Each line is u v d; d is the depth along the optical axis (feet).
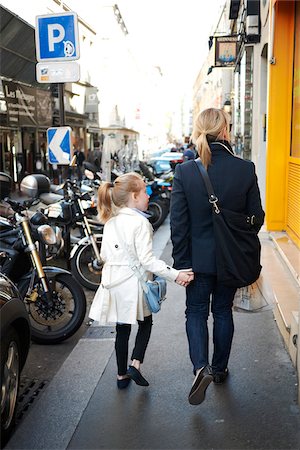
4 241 15.24
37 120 53.67
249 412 11.29
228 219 10.81
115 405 11.76
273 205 25.22
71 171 50.55
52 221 21.50
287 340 14.28
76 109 91.30
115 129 107.24
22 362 11.91
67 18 22.03
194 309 11.53
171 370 13.42
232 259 10.81
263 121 32.40
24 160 61.41
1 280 11.41
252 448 10.00
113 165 46.26
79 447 10.22
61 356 15.14
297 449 9.93
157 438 10.44
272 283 17.98
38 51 22.52
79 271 21.15
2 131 55.52
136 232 11.62
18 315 11.00
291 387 12.34
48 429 10.89
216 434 10.50
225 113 11.30
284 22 24.04
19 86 49.67
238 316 17.08
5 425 10.50
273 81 24.50
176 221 11.02
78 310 15.76
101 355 14.67
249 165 11.13
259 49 32.81
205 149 10.91
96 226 24.23
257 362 13.69
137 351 12.37
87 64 103.81
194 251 11.07
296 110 23.40
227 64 45.52
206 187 10.81
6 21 49.26
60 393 12.42
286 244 22.25
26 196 20.97
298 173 21.70
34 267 15.33
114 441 10.38
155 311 11.81
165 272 11.23
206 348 11.25
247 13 32.60
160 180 40.88
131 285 11.69
